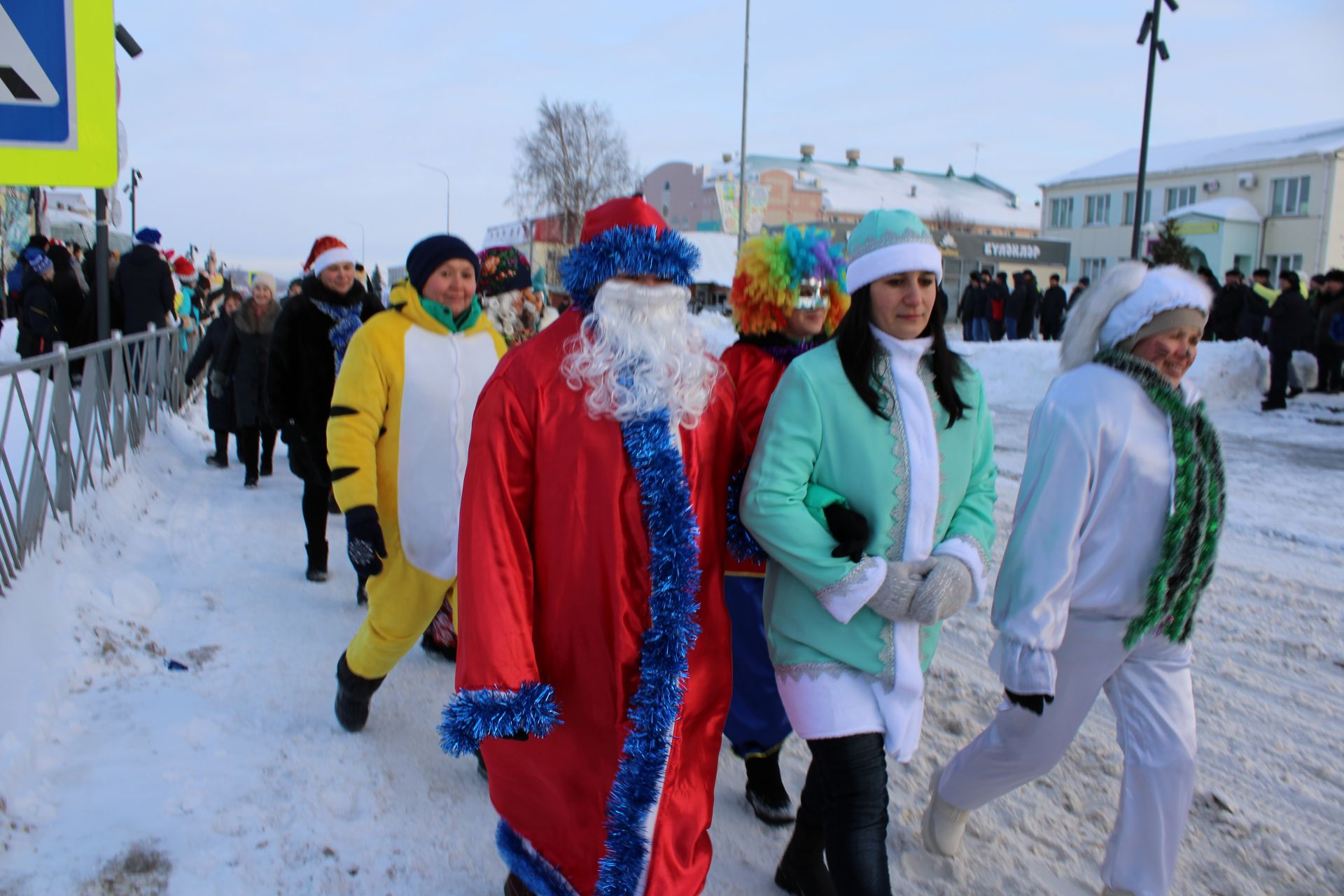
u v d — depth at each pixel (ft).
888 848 9.82
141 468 24.29
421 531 10.98
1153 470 7.88
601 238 7.55
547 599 7.38
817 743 7.81
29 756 10.21
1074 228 147.02
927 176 227.61
